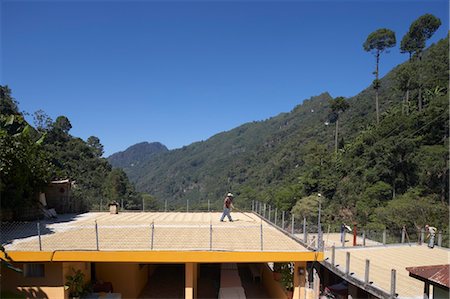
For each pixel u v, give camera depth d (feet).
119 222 49.26
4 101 105.09
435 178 93.30
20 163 45.21
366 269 31.60
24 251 30.40
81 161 151.84
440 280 20.13
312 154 152.87
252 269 51.55
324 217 111.24
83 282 35.09
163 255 31.42
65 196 60.44
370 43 166.71
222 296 38.78
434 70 135.64
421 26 161.68
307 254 32.63
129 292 38.99
